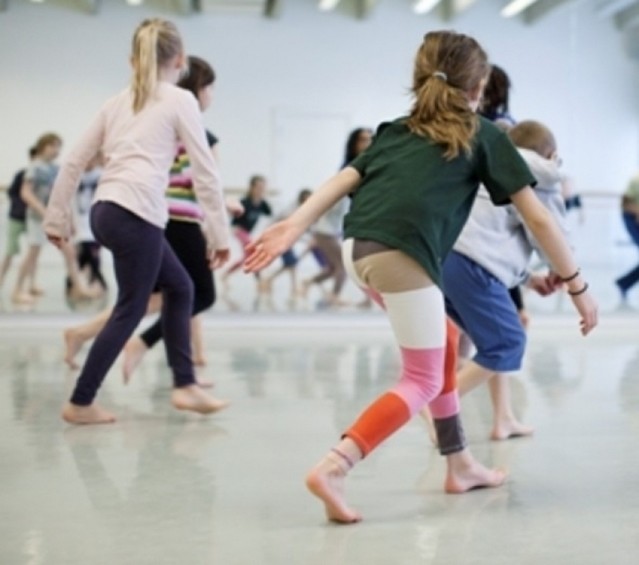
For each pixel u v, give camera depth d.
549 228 2.24
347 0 6.49
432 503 2.38
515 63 6.51
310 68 6.50
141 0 6.33
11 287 6.33
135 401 3.80
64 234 3.42
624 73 6.52
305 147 6.52
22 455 2.90
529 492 2.48
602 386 4.22
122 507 2.35
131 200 3.22
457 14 6.51
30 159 6.27
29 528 2.18
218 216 3.32
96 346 3.32
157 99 3.27
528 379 4.43
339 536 2.12
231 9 6.42
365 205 2.21
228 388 4.12
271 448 3.00
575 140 6.52
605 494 2.46
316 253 6.58
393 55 6.52
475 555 1.99
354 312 6.64
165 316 3.48
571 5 6.49
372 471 2.70
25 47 6.25
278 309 6.55
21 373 4.47
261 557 1.98
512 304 2.99
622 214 6.57
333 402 3.79
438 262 2.19
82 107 6.30
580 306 2.30
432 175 2.18
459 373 2.97
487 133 2.24
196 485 2.56
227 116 6.46
